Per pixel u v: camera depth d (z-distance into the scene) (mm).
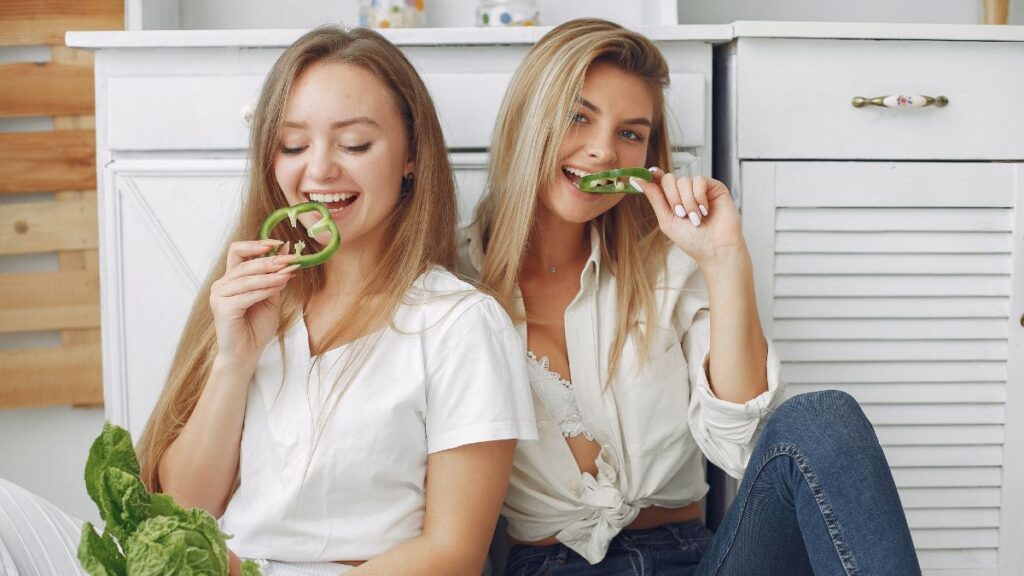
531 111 1167
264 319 1050
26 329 1704
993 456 1397
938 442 1388
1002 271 1379
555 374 1179
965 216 1369
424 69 1335
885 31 1322
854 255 1361
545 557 1174
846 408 978
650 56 1186
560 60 1154
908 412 1386
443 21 1694
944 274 1374
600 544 1145
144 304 1348
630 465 1175
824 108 1340
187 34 1305
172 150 1344
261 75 1328
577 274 1243
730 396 1106
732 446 1115
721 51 1383
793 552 1025
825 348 1368
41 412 1764
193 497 1062
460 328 1037
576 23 1218
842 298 1366
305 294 1106
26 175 1680
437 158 1139
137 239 1343
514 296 1194
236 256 1036
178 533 694
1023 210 1372
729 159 1359
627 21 1688
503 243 1189
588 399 1174
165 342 1349
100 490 731
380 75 1076
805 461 952
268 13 1695
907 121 1351
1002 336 1384
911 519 1399
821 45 1333
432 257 1131
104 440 776
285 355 1064
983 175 1365
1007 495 1400
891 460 1388
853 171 1349
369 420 1003
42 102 1667
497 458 1028
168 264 1342
